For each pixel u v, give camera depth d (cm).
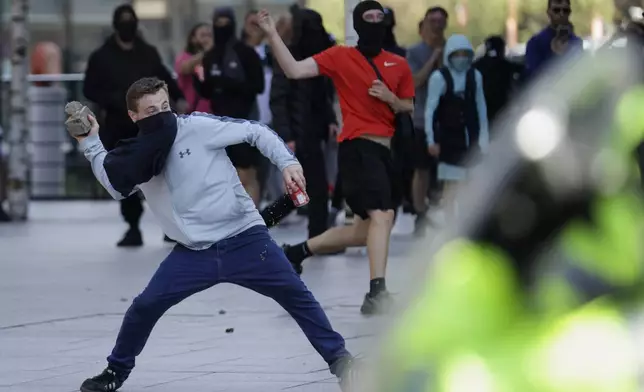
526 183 431
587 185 429
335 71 1714
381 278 1666
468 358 412
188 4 5688
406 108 1711
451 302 422
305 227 3122
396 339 424
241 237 1198
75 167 4191
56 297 1938
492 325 417
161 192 1198
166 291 1204
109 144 2558
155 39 5716
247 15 3111
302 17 2309
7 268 2322
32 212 3734
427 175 2695
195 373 1347
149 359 1430
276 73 2303
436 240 437
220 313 1755
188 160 1188
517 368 409
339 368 1182
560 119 440
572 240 425
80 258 2484
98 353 1472
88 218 3519
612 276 420
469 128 2328
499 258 424
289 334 1581
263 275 1197
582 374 407
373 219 1686
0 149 3659
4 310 1806
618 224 425
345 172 1703
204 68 2550
